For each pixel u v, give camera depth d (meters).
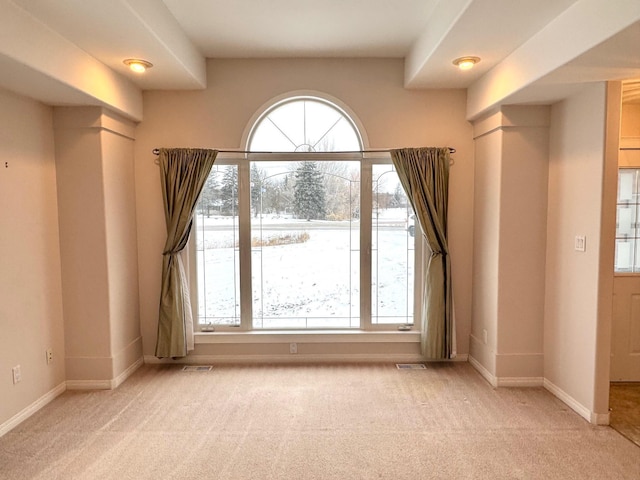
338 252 3.83
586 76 2.45
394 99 3.65
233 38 3.19
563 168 2.98
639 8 1.71
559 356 3.04
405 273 3.83
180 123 3.64
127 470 2.19
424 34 3.01
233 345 3.77
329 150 3.75
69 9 2.15
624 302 3.28
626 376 3.32
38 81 2.47
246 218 3.77
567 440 2.46
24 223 2.78
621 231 3.30
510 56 2.82
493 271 3.29
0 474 2.16
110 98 3.05
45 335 2.99
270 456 2.30
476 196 3.63
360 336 3.77
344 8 2.72
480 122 3.50
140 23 2.32
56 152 3.11
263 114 3.67
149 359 3.77
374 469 2.18
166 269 3.59
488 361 3.37
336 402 2.96
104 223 3.15
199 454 2.33
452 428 2.60
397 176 3.75
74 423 2.69
